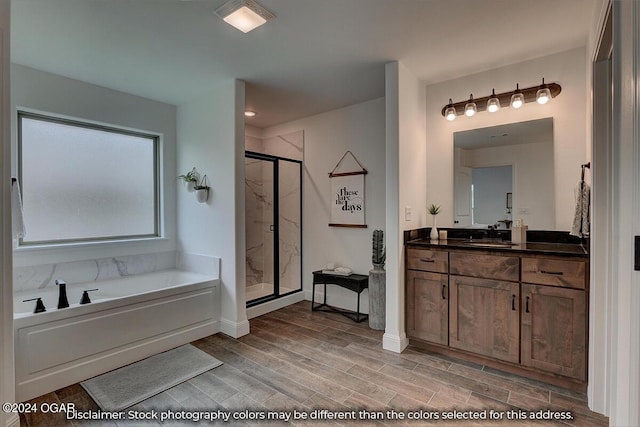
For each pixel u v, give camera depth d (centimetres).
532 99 267
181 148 366
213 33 222
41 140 293
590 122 207
